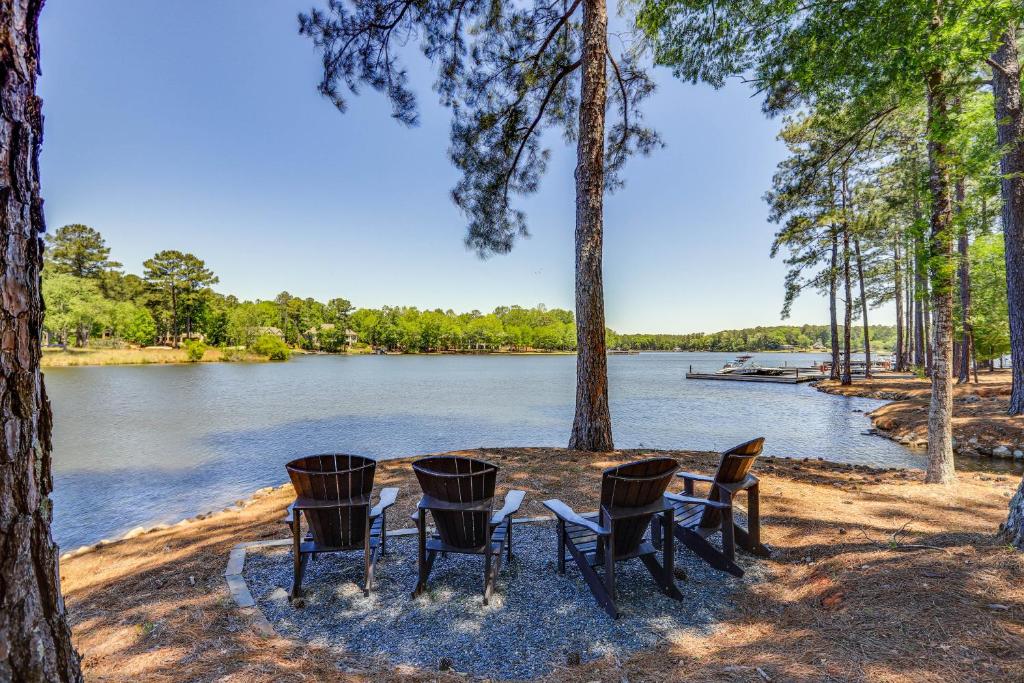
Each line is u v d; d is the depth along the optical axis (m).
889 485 5.63
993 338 17.95
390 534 4.26
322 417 16.05
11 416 1.19
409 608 3.05
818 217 14.67
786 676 2.11
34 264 1.25
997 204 5.10
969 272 15.99
